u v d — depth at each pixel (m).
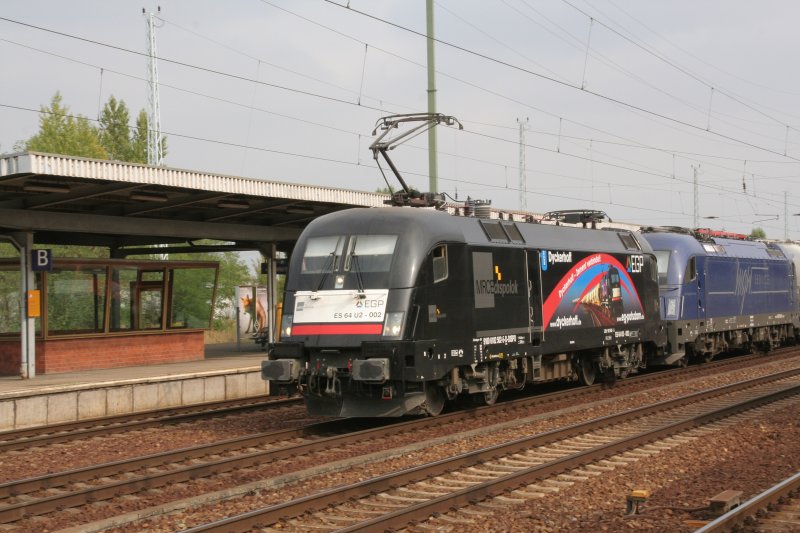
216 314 47.19
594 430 14.94
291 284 15.87
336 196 22.48
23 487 10.78
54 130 50.75
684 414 16.84
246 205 22.05
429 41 25.36
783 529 8.44
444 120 19.58
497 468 11.84
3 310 21.86
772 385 21.58
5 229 20.09
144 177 17.91
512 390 22.11
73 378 19.92
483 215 18.16
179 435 15.32
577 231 20.89
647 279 23.53
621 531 8.62
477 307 16.58
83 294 22.78
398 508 9.65
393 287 14.97
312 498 9.46
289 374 15.14
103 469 11.76
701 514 9.09
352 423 16.64
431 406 16.09
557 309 19.28
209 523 8.58
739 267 29.52
